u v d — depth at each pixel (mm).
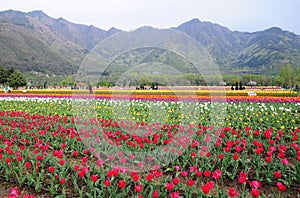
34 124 10703
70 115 14312
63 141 8727
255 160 6496
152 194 4922
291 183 5664
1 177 6230
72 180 5789
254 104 17094
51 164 6625
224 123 10070
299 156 5574
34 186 5727
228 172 5996
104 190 5086
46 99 22141
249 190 5543
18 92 35000
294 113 13789
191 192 4844
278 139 8367
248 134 8039
